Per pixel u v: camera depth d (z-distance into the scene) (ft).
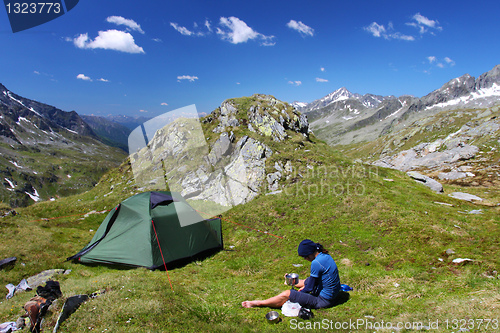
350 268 34.94
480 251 33.94
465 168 209.36
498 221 46.52
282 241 47.83
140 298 24.98
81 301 23.32
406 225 44.98
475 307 19.86
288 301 23.77
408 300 23.84
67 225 65.36
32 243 44.91
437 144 332.60
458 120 564.71
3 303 27.02
